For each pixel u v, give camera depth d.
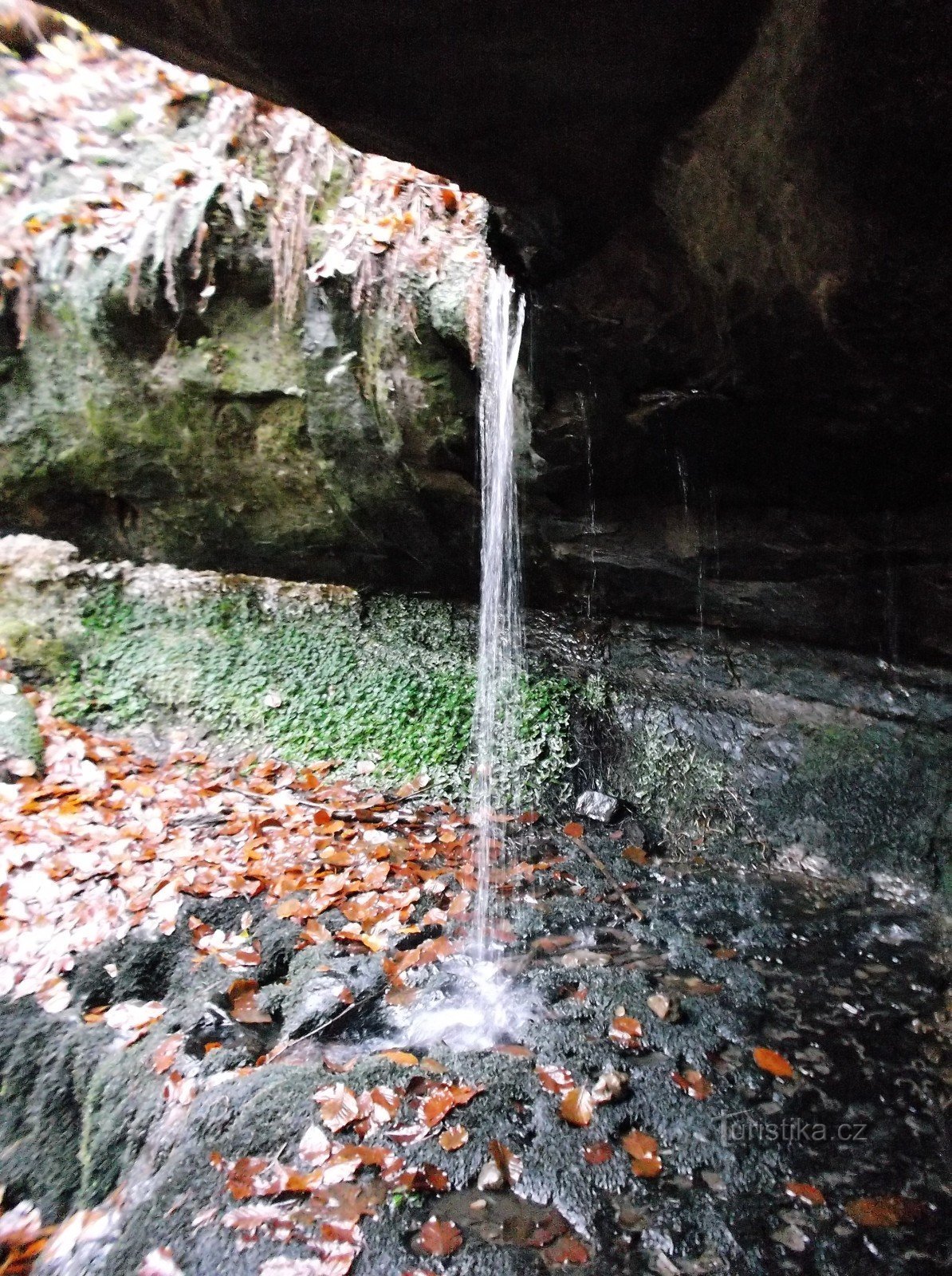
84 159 4.96
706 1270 1.91
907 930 3.23
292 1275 1.91
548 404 3.40
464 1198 2.11
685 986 2.95
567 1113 2.36
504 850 3.99
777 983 2.95
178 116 4.94
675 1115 2.36
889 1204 2.07
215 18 1.70
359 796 4.50
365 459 4.49
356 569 5.19
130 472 5.19
